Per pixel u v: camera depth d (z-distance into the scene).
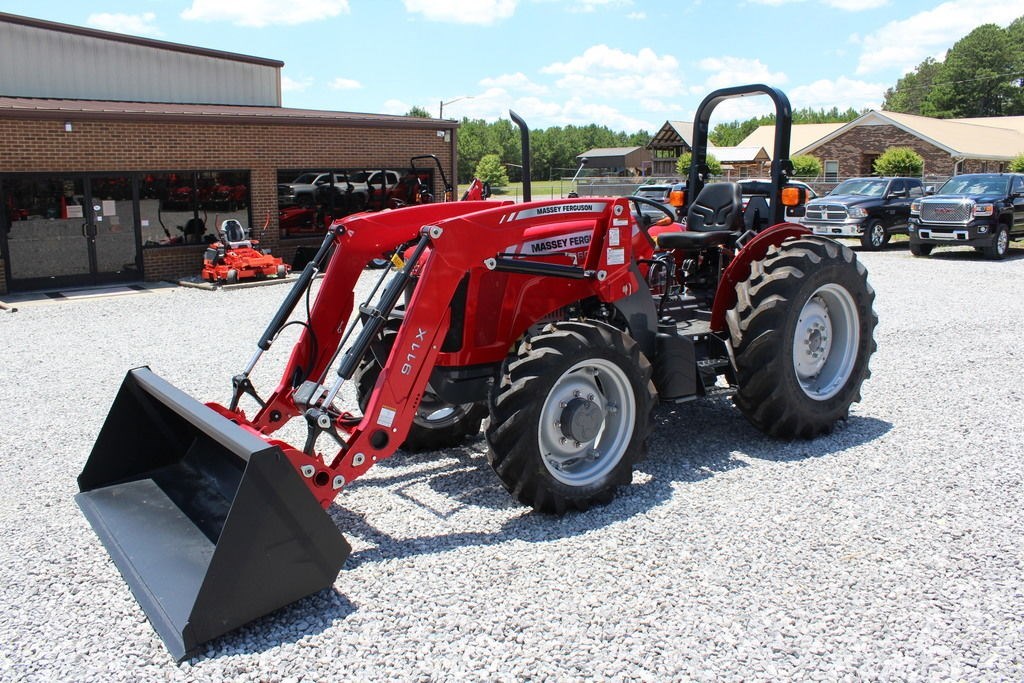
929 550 3.86
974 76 92.31
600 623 3.28
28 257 13.41
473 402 4.74
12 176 13.09
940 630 3.21
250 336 9.28
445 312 3.96
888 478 4.75
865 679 2.91
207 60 19.28
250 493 3.14
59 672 3.02
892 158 38.00
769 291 5.11
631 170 73.25
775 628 3.23
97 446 4.13
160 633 3.12
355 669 3.01
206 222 15.35
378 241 4.50
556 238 4.66
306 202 16.67
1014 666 2.98
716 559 3.79
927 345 8.34
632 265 4.83
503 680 2.93
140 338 9.25
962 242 16.61
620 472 4.43
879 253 18.62
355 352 3.76
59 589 3.62
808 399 5.30
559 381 4.26
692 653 3.07
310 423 3.74
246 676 2.98
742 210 6.12
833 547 3.89
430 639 3.19
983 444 5.33
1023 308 10.64
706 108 6.23
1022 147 45.16
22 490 4.75
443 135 18.39
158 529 3.74
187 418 3.68
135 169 14.25
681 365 4.95
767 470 4.90
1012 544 3.92
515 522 4.23
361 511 4.40
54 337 9.40
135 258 14.52
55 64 17.06
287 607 3.43
